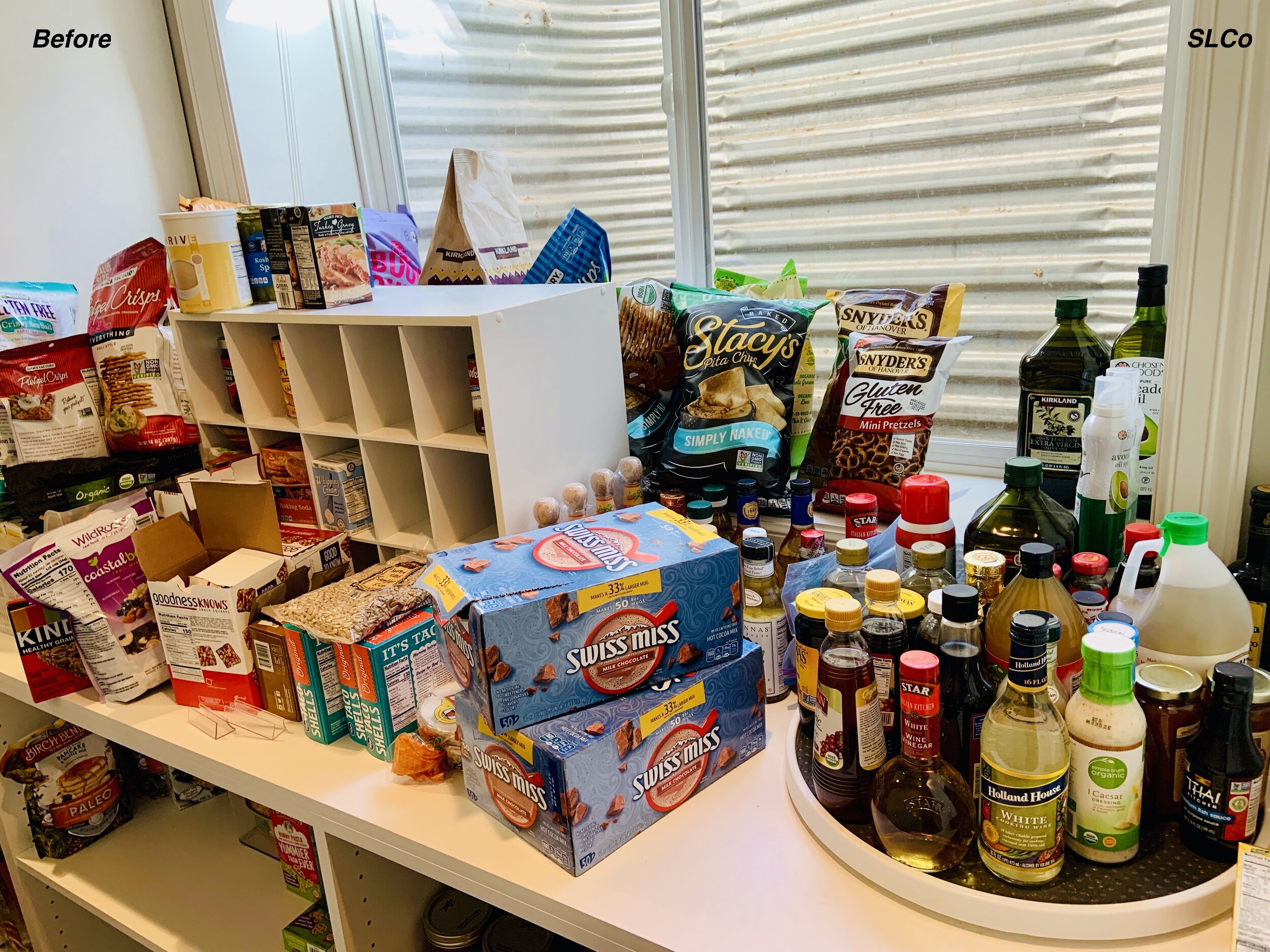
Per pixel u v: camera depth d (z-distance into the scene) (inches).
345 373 63.0
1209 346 44.3
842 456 59.6
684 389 62.3
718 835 40.4
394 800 45.5
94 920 72.6
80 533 54.1
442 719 46.4
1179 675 37.3
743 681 44.4
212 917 60.9
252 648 52.5
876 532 50.9
